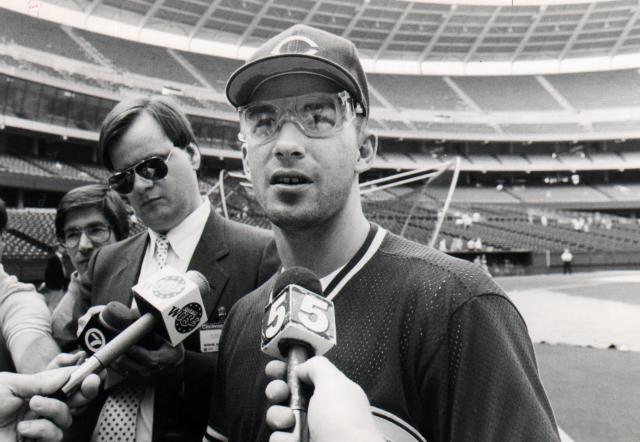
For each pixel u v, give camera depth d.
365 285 1.23
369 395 1.10
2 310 1.78
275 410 0.87
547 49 36.22
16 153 25.34
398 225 24.59
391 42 35.62
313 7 32.59
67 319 2.39
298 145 1.21
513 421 0.97
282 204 1.24
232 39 32.62
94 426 1.74
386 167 34.34
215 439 1.47
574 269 27.02
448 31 35.19
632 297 14.31
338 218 1.27
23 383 1.21
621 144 36.94
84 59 27.78
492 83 37.28
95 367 1.31
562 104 36.47
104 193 2.82
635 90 36.03
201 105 30.33
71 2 27.62
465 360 1.05
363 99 1.33
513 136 35.31
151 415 1.75
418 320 1.13
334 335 1.05
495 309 1.09
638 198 34.97
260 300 1.46
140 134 2.04
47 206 25.55
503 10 33.72
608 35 35.09
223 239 2.20
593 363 6.33
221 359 1.51
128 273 2.21
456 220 28.78
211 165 31.81
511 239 27.98
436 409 1.08
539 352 7.09
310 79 1.25
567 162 36.22
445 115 35.78
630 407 4.59
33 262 16.16
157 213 2.10
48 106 25.33
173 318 1.46
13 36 25.92
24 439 1.19
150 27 30.39
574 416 4.39
